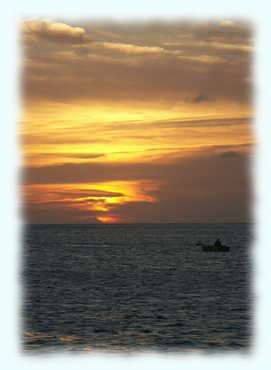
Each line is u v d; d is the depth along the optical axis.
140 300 66.50
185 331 48.66
